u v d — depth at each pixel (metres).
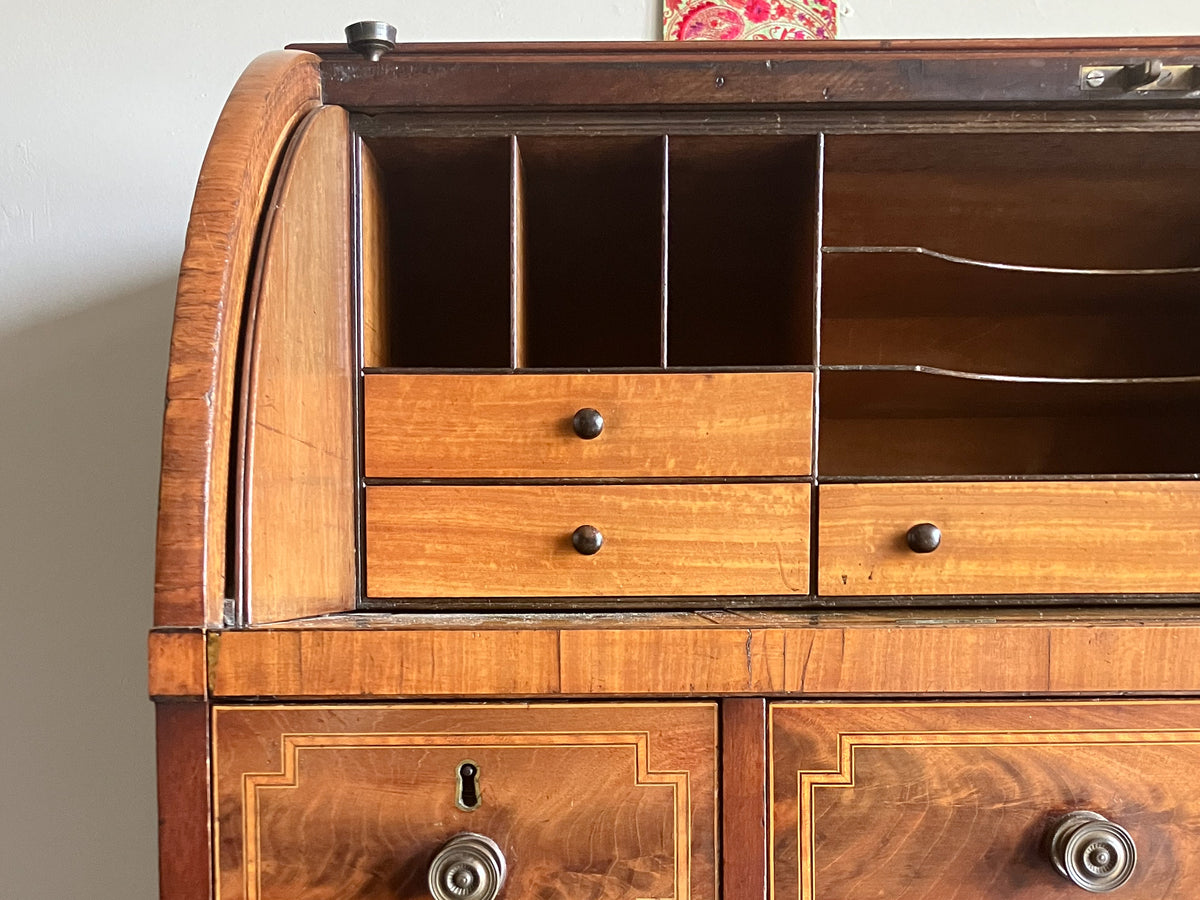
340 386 0.76
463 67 0.76
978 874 0.58
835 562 0.77
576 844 0.58
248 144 0.62
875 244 1.04
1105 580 0.77
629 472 0.78
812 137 0.78
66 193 1.09
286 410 0.64
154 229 1.10
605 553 0.78
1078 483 0.77
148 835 1.10
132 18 1.09
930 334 1.10
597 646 0.57
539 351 1.05
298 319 0.67
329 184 0.74
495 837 0.58
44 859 1.10
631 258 1.02
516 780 0.58
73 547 1.09
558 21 1.11
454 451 0.78
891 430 1.09
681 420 0.78
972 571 0.77
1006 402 1.00
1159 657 0.57
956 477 0.78
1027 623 0.58
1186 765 0.58
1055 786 0.58
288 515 0.65
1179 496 0.77
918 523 0.77
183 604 0.55
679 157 0.83
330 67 0.77
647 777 0.58
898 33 1.11
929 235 1.02
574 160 0.83
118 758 1.10
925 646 0.57
